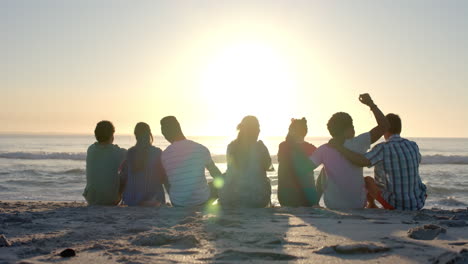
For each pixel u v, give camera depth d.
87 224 5.04
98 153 7.36
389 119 6.54
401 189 6.35
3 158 42.12
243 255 3.33
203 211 6.13
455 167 33.47
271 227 4.66
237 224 4.75
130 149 7.27
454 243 3.73
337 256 3.28
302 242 3.82
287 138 6.99
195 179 6.91
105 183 7.32
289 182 6.89
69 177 24.34
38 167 31.75
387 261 3.12
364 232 4.35
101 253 3.45
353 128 6.62
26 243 3.90
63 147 91.00
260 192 6.68
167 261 3.18
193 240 3.76
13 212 6.22
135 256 3.32
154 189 7.20
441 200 16.42
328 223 4.96
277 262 3.14
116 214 5.91
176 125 7.07
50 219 5.45
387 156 6.36
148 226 4.86
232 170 6.75
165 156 6.97
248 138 6.78
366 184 6.74
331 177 6.58
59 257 3.32
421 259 3.17
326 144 6.66
